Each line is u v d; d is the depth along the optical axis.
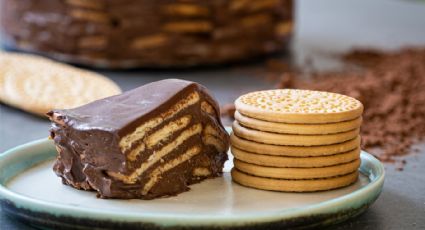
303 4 1.40
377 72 0.83
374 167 0.50
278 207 0.46
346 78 0.81
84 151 0.47
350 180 0.49
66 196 0.47
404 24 1.21
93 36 0.84
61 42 0.85
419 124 0.66
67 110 0.48
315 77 0.83
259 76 0.84
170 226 0.41
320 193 0.48
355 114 0.48
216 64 0.89
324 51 0.98
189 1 0.83
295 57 0.94
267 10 0.90
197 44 0.85
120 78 0.82
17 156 0.51
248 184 0.49
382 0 1.46
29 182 0.49
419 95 0.73
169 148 0.48
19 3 0.86
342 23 1.20
